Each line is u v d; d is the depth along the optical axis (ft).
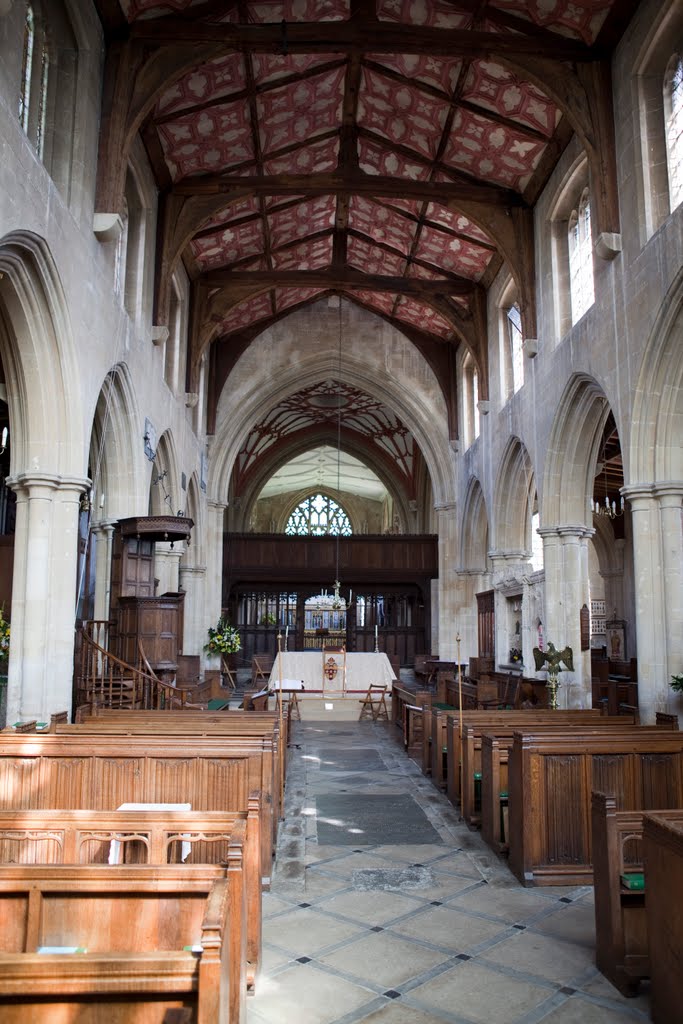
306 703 64.18
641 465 37.17
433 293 69.46
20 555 32.94
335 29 37.83
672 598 35.99
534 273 54.08
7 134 25.95
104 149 36.76
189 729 25.26
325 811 28.66
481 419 70.03
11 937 11.51
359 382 84.12
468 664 76.95
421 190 53.16
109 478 45.62
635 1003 14.23
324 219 65.00
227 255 64.49
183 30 37.22
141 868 11.55
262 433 112.06
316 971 15.39
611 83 39.81
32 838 14.92
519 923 17.92
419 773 36.24
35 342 32.01
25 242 28.37
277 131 49.88
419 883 20.62
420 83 45.75
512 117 46.39
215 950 8.13
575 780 21.06
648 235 36.63
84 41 34.50
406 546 95.30
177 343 60.59
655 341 35.63
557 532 50.34
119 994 8.23
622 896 15.31
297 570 93.86
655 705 35.65
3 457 51.44
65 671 33.04
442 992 14.57
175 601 42.86
